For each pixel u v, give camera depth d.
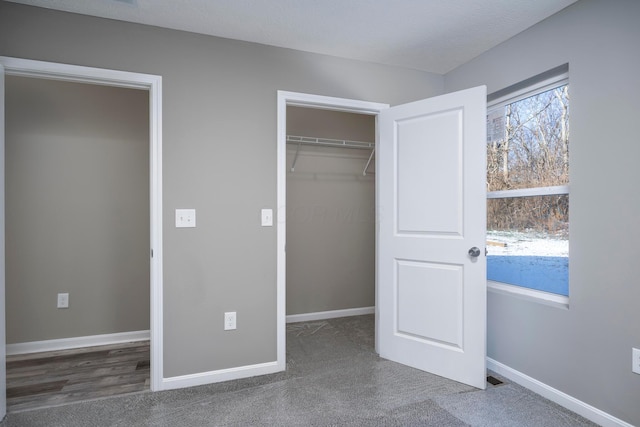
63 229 2.78
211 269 2.22
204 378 2.20
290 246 3.52
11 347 2.66
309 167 3.58
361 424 1.76
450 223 2.24
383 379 2.25
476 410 1.89
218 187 2.24
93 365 2.49
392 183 2.54
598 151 1.77
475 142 2.14
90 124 2.84
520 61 2.22
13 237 2.65
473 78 2.60
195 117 2.19
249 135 2.32
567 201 2.03
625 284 1.66
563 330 1.94
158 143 2.11
